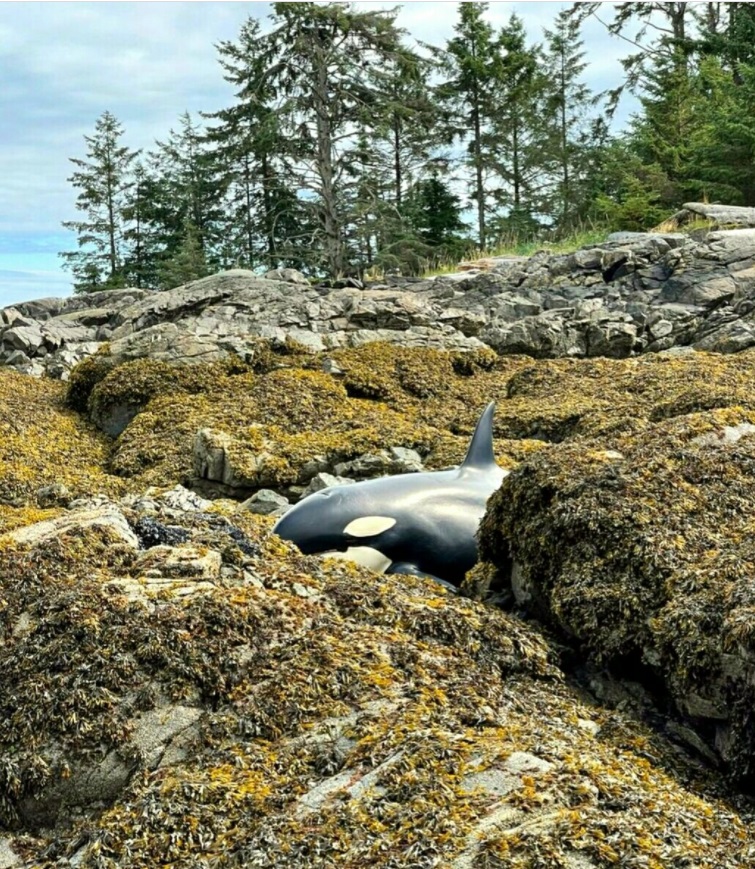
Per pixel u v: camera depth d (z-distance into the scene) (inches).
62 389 782.5
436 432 600.4
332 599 275.9
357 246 1798.7
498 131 1939.0
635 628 270.1
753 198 1318.9
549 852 183.5
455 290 895.7
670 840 189.8
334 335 777.6
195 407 671.8
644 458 313.6
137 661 241.0
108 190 2198.6
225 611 252.8
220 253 2059.5
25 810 225.5
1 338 860.0
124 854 203.2
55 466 624.1
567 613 281.4
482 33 1914.4
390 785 204.8
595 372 695.1
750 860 188.1
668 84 1581.0
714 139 1337.4
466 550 376.8
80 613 250.8
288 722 230.2
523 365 760.3
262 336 763.4
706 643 247.0
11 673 242.2
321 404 663.8
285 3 1608.0
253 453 557.3
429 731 218.2
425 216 1937.7
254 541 305.1
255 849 195.6
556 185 2015.3
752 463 309.1
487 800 199.0
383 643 254.2
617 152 1706.4
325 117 1672.0
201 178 2070.6
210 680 239.1
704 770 242.4
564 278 868.6
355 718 229.3
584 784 201.0
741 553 270.7
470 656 266.4
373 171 1748.3
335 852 191.9
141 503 329.7
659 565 275.3
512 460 536.4
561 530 296.7
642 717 260.1
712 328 783.1
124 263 2223.2
